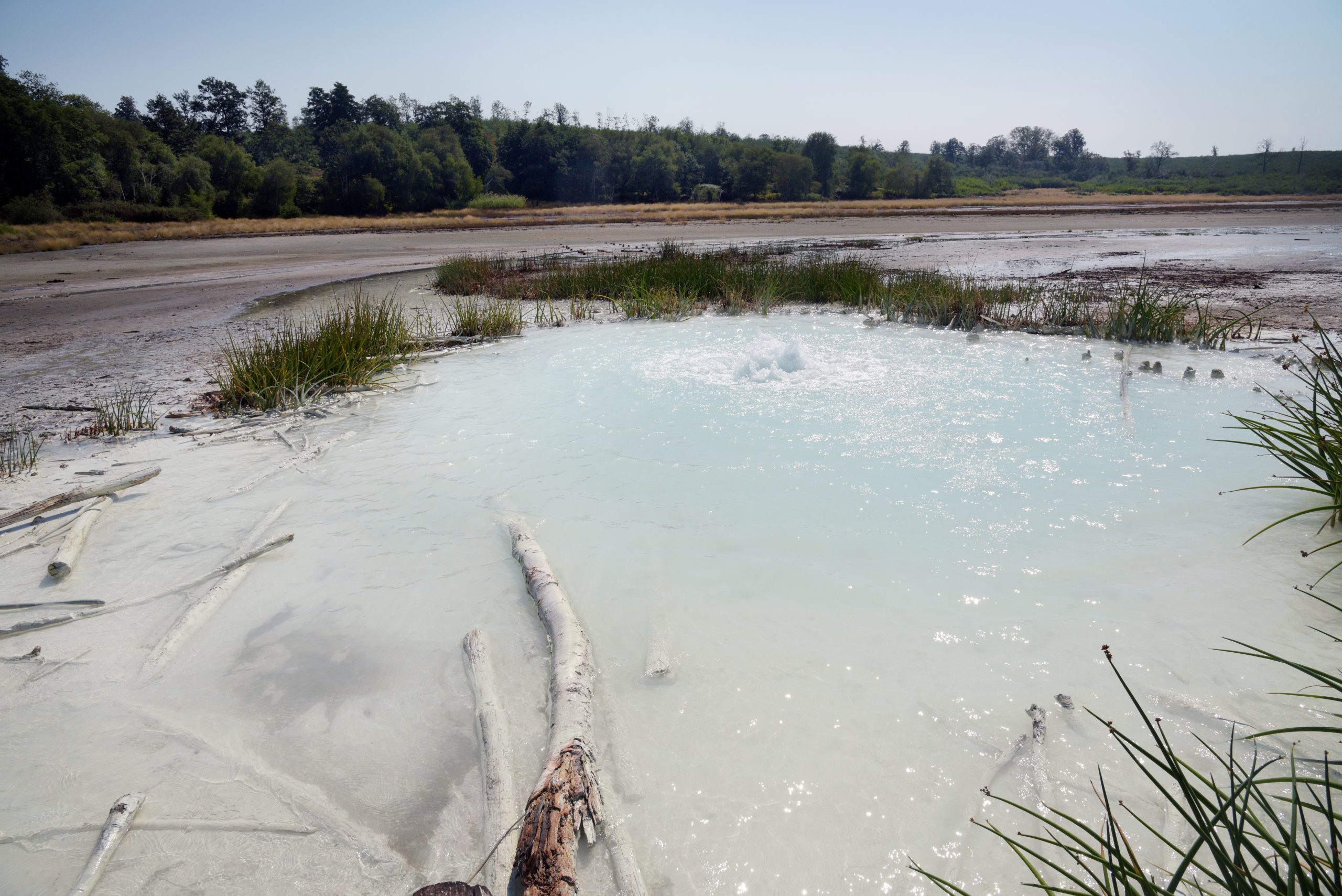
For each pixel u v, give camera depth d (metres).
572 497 5.01
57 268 24.42
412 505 5.05
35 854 2.51
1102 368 7.80
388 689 3.28
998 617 3.53
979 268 17.66
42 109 59.75
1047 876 2.29
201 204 65.44
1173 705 2.92
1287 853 2.08
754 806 2.59
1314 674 2.53
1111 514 4.46
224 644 3.63
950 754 2.76
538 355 9.36
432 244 30.84
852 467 5.26
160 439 6.64
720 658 3.34
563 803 2.46
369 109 114.62
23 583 4.23
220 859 2.47
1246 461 5.15
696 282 13.87
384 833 2.57
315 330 11.19
